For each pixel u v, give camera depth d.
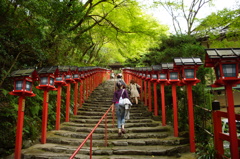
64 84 6.65
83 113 8.27
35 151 4.65
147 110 8.37
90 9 10.41
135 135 5.52
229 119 3.23
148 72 8.15
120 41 13.05
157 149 4.65
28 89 4.26
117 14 11.49
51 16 6.72
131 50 13.21
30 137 5.29
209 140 4.84
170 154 4.56
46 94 5.41
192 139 4.75
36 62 7.12
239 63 3.28
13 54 6.20
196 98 6.51
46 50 7.05
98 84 14.88
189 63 4.66
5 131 4.77
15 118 5.12
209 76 6.75
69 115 8.00
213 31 11.27
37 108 5.98
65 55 9.54
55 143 5.32
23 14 5.05
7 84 5.79
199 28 11.87
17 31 5.23
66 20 7.61
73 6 7.50
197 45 8.01
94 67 12.53
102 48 22.17
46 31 6.56
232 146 3.16
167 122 7.13
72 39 9.12
